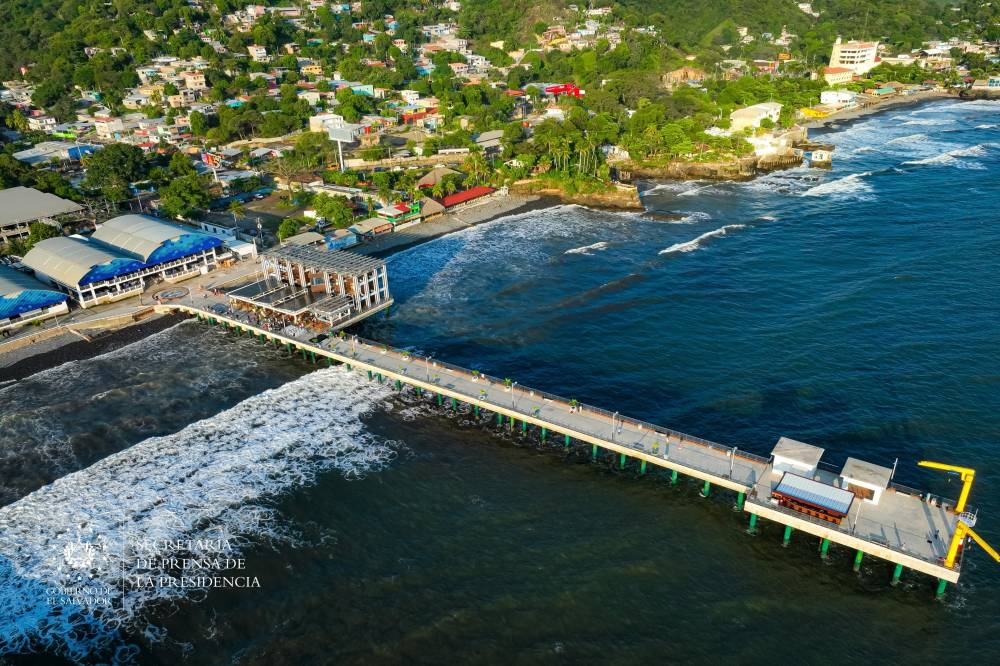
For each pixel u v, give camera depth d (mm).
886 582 83250
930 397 115688
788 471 92000
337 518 93438
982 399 114625
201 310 146500
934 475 99000
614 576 84125
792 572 84938
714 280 164125
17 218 183750
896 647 74938
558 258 180250
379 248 188500
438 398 120188
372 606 79938
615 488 99188
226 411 116875
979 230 186500
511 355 133375
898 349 130125
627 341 137375
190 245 164500
